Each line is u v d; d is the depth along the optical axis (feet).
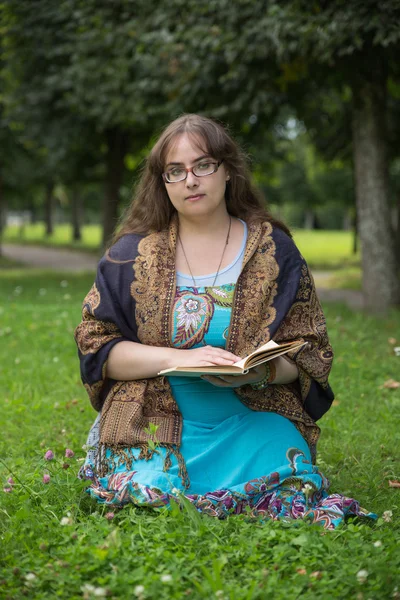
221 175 11.24
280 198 168.35
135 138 67.41
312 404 11.62
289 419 11.35
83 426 16.65
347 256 93.35
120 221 12.26
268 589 8.44
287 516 10.52
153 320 11.10
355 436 15.90
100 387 11.40
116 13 40.14
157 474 10.70
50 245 127.75
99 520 10.32
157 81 38.50
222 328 10.96
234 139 11.84
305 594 8.46
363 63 32.58
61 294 46.55
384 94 34.91
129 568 9.06
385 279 35.96
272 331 10.90
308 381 11.34
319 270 73.77
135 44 39.22
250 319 10.96
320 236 156.25
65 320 31.22
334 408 18.02
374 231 35.88
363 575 8.67
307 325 11.26
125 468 10.94
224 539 9.85
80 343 11.34
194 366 10.21
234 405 11.17
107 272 11.37
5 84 56.03
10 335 28.86
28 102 53.16
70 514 10.49
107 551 9.08
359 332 27.66
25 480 12.04
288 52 29.99
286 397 11.43
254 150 57.31
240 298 11.02
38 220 275.59
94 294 11.41
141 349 11.03
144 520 10.17
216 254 11.32
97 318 11.23
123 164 67.31
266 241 11.30
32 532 9.91
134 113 42.37
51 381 21.57
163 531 9.79
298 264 11.27
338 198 113.91
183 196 11.09
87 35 41.37
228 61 32.53
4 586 8.79
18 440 15.87
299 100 40.88
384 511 11.37
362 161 35.65
